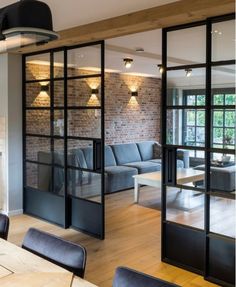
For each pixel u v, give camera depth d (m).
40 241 1.98
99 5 3.15
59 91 4.90
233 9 2.94
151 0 3.03
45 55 5.02
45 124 5.12
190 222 3.60
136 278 1.55
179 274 3.53
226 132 3.28
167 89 3.78
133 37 4.38
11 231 4.70
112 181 7.03
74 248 1.83
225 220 3.33
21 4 1.64
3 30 1.69
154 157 8.94
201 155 3.50
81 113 4.63
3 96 5.28
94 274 3.51
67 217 4.89
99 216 4.50
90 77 4.48
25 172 5.47
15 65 5.26
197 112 3.53
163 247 3.82
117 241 4.43
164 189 3.82
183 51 3.63
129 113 8.70
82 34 3.93
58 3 3.08
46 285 1.57
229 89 3.25
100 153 4.42
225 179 3.31
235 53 3.17
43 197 5.21
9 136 5.27
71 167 4.82
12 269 1.73
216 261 3.37
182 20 3.29
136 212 5.73
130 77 8.66
